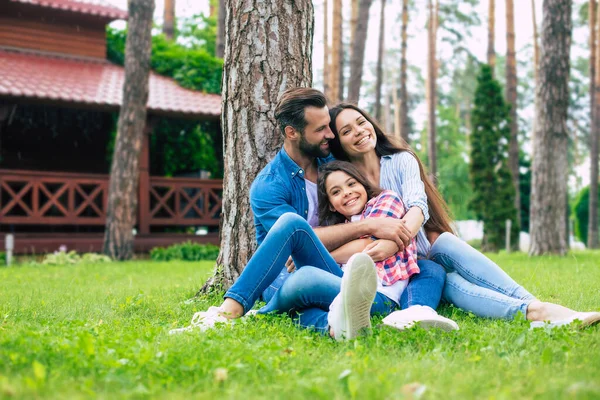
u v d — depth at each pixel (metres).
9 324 3.77
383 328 3.22
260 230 4.21
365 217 3.96
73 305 5.04
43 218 13.94
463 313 3.90
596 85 26.09
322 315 3.46
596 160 26.03
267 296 3.96
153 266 10.59
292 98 3.99
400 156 4.25
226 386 2.32
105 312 4.62
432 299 3.65
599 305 4.45
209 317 3.52
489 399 2.03
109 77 16.45
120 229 13.19
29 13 17.05
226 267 5.18
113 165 13.30
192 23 25.73
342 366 2.57
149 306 4.89
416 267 3.77
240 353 2.72
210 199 16.66
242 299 3.56
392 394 2.09
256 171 5.07
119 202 13.20
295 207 4.13
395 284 3.71
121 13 17.91
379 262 3.75
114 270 9.75
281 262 3.60
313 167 4.25
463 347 2.89
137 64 13.23
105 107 14.37
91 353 2.61
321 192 4.05
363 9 17.27
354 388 2.12
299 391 2.20
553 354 2.72
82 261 12.38
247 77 5.09
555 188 12.74
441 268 3.87
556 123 12.77
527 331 3.12
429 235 4.24
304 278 3.49
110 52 18.42
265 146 5.07
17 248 13.62
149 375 2.39
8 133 16.25
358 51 17.25
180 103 15.36
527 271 7.45
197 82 17.02
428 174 4.46
